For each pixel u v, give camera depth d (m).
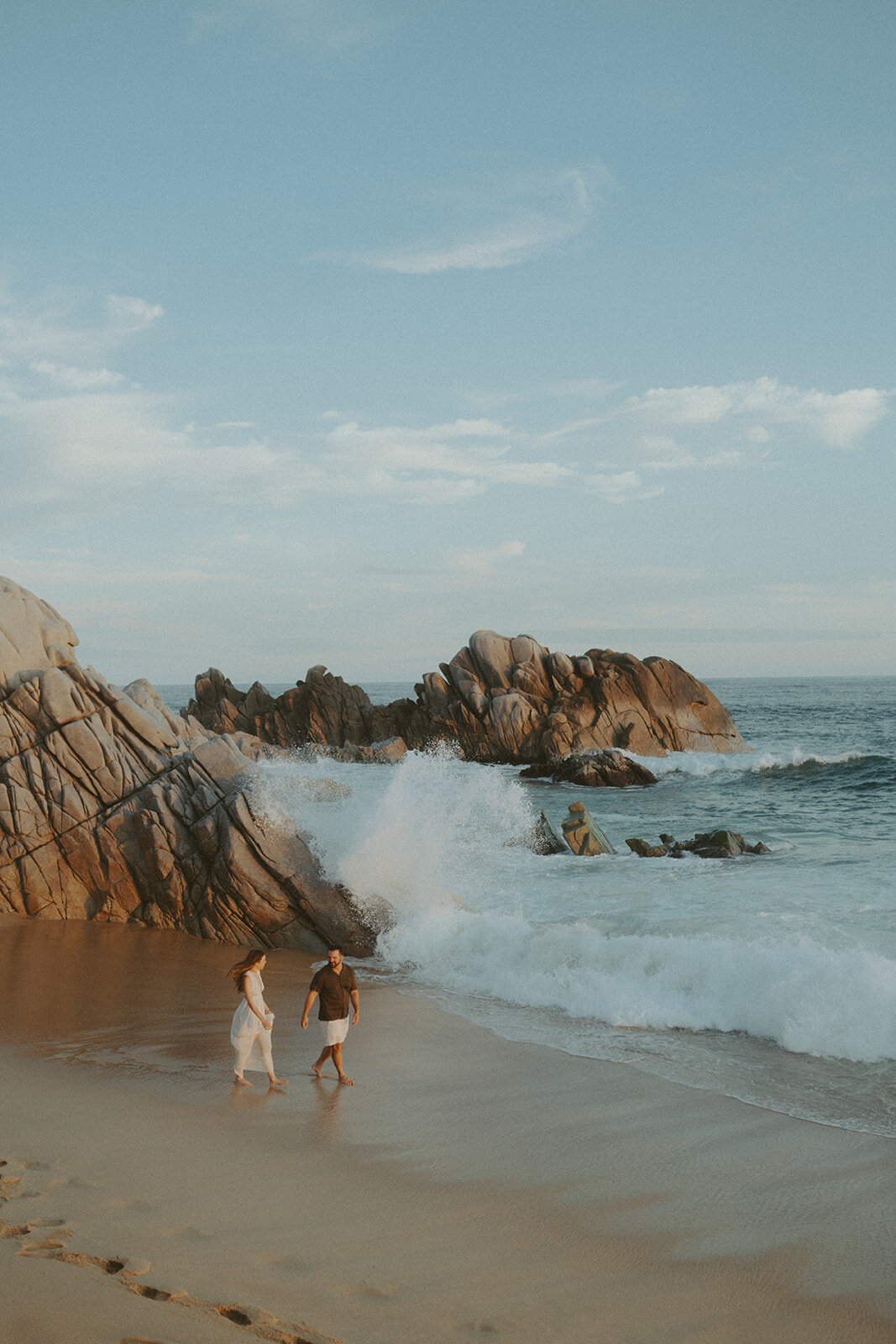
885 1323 5.28
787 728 67.50
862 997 10.56
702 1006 11.49
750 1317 5.30
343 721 61.03
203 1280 5.24
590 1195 6.81
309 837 16.70
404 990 13.23
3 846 17.84
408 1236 6.09
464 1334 4.93
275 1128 8.02
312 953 15.90
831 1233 6.30
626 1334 5.06
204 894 16.86
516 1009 12.16
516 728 51.75
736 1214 6.56
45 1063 9.81
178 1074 9.55
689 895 17.42
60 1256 5.39
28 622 20.06
